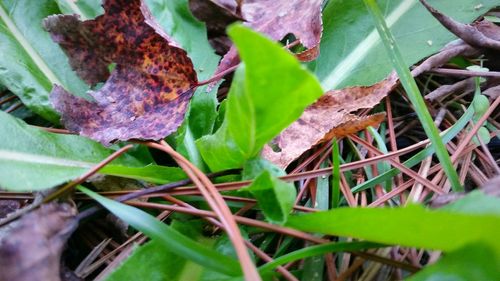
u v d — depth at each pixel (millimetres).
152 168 127
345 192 137
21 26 157
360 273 117
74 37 136
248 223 117
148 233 105
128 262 109
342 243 102
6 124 123
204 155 132
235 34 74
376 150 149
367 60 163
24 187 113
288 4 166
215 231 129
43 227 107
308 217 98
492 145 159
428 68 162
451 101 168
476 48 162
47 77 152
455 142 157
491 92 163
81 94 154
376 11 143
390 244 101
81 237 137
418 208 75
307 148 139
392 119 165
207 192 112
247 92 89
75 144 134
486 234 74
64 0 164
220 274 111
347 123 143
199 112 151
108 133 134
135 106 140
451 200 102
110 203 111
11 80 146
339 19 172
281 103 91
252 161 120
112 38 137
